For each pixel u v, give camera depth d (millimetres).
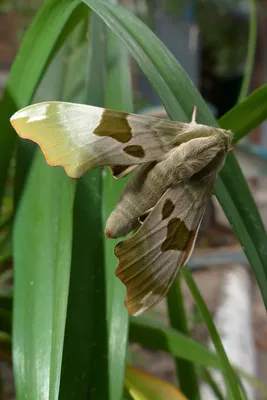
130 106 237
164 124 211
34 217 230
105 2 221
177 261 212
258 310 726
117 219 210
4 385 306
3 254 279
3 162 245
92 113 208
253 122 227
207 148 206
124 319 220
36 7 600
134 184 211
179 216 211
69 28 232
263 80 1177
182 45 1141
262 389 305
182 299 259
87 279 224
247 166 442
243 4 1188
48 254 224
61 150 205
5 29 670
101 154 208
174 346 247
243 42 1284
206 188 211
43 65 230
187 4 1057
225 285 714
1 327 251
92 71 245
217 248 680
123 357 217
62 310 210
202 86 1437
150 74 212
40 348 213
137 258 208
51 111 205
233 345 484
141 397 229
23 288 223
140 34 217
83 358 218
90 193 233
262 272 211
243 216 217
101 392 215
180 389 256
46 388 208
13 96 234
